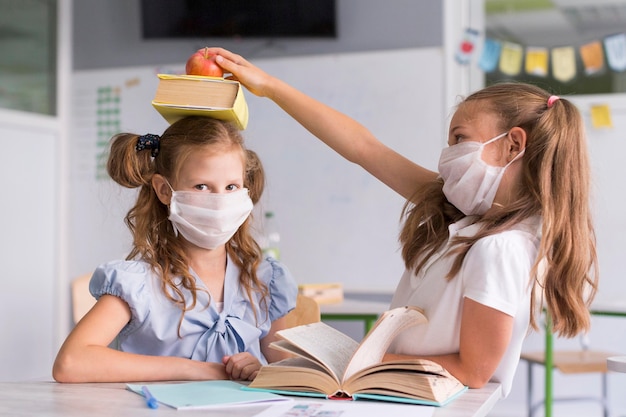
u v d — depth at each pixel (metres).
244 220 1.45
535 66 3.78
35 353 4.22
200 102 1.36
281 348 1.16
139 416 0.99
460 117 1.28
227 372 1.32
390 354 1.24
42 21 4.30
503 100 1.26
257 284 1.56
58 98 4.35
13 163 4.10
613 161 3.64
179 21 4.23
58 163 4.34
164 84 1.37
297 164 4.01
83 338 1.32
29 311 4.19
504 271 1.14
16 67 4.11
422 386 1.04
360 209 3.93
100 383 1.27
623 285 3.59
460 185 1.25
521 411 3.74
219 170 1.40
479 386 1.16
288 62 4.07
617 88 3.68
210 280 1.51
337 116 1.55
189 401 1.06
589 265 1.25
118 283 1.39
